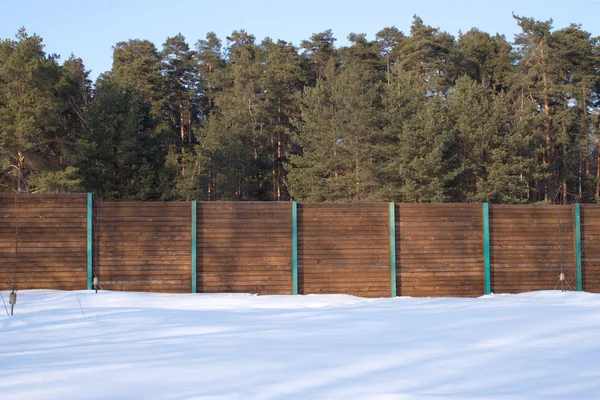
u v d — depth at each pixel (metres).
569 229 13.49
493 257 13.27
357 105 29.55
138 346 6.27
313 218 12.91
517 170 28.27
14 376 4.95
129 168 26.36
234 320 8.21
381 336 6.91
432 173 26.75
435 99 30.86
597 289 13.39
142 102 31.47
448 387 4.66
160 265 12.46
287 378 4.89
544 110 33.75
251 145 41.03
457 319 8.29
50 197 12.26
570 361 5.62
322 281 12.81
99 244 12.35
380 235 13.04
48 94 24.12
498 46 43.66
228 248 12.66
